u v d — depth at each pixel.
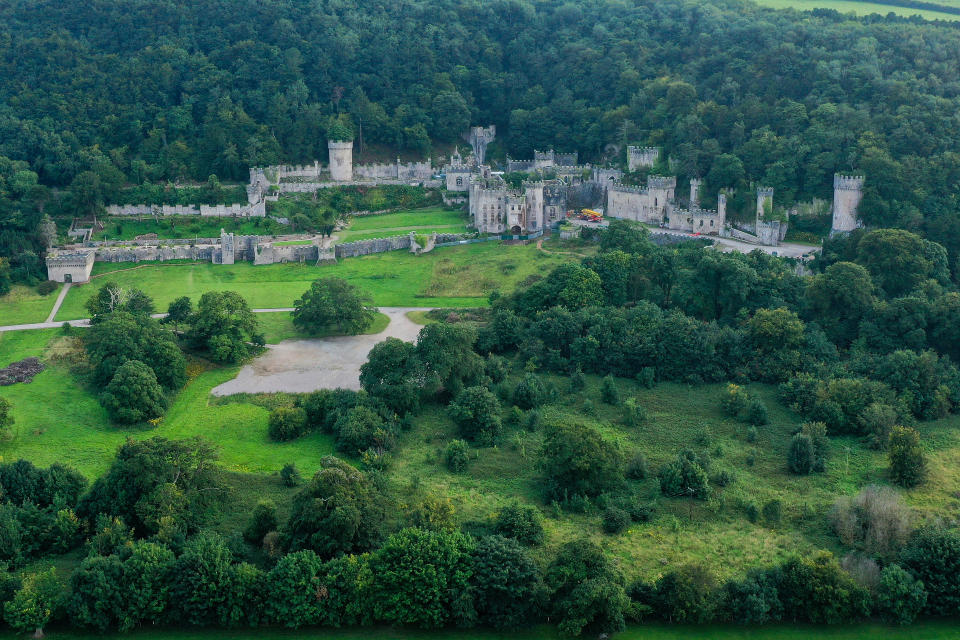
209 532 171.38
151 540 169.00
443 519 172.25
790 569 161.62
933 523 174.75
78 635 156.00
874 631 157.00
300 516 169.38
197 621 157.25
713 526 182.38
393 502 185.12
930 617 160.50
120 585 157.12
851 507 178.88
